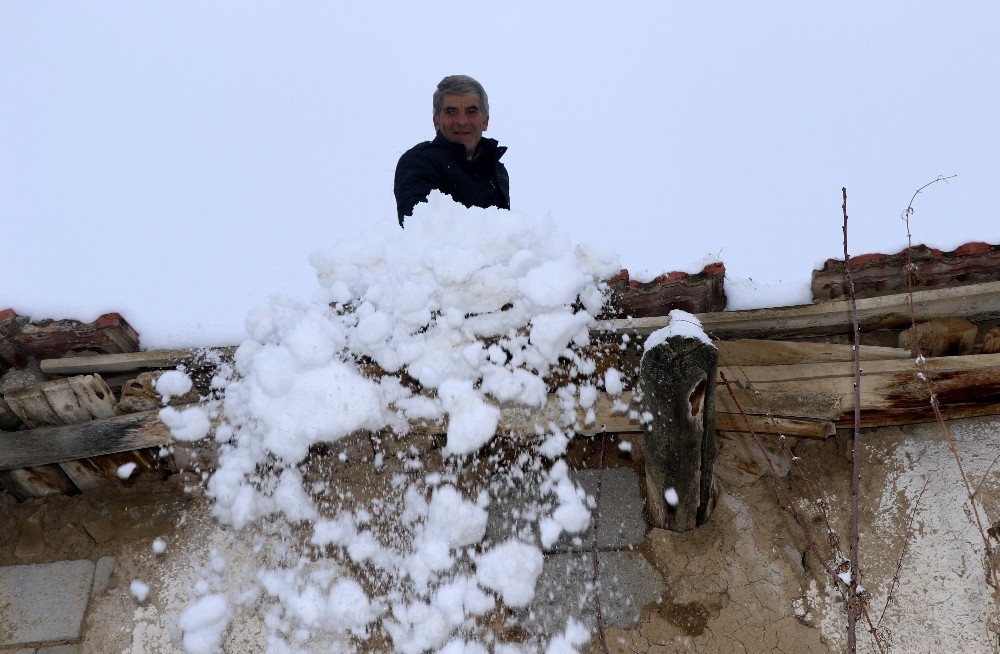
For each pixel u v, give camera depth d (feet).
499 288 10.45
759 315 10.74
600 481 11.15
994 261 10.39
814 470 11.32
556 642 10.35
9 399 10.78
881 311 10.76
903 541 10.71
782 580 10.62
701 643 10.28
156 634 10.88
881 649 9.60
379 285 10.76
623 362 11.00
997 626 10.02
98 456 11.25
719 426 10.98
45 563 11.46
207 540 11.45
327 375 10.44
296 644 10.62
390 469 11.30
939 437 11.25
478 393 10.57
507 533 11.03
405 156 12.80
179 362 11.08
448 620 10.44
